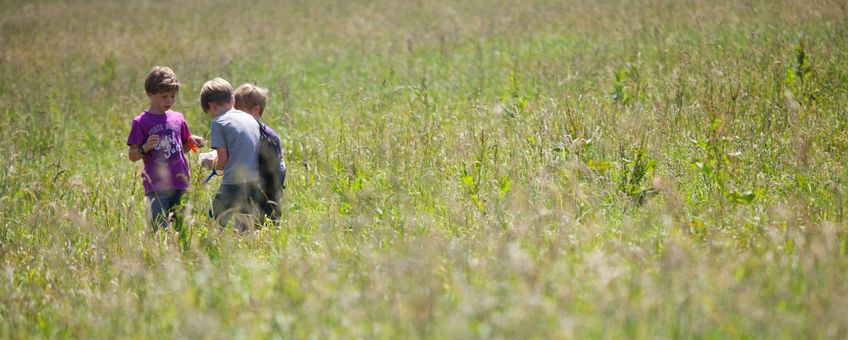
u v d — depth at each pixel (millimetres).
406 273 17750
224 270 20609
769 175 25812
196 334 15906
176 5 120500
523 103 36000
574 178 24500
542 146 28984
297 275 18906
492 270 18141
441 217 24359
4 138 42219
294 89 52188
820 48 40719
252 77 55688
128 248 23219
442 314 15641
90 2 130750
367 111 39750
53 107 48875
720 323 15047
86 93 54531
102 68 64188
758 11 57719
